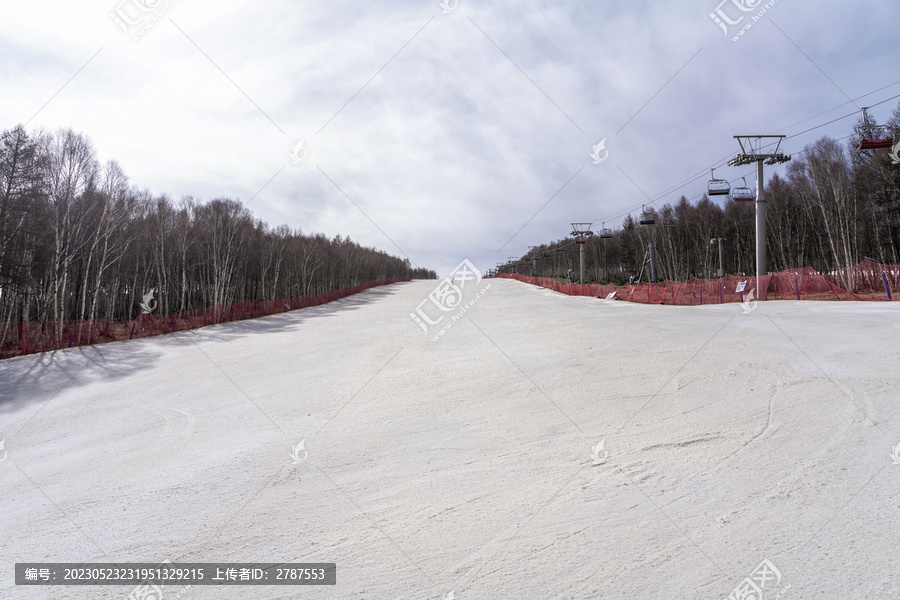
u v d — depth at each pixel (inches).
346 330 875.4
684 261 2566.4
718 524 147.3
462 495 180.9
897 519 142.1
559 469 199.2
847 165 1765.5
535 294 1711.4
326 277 2469.2
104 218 1114.7
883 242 1555.1
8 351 756.6
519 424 264.7
